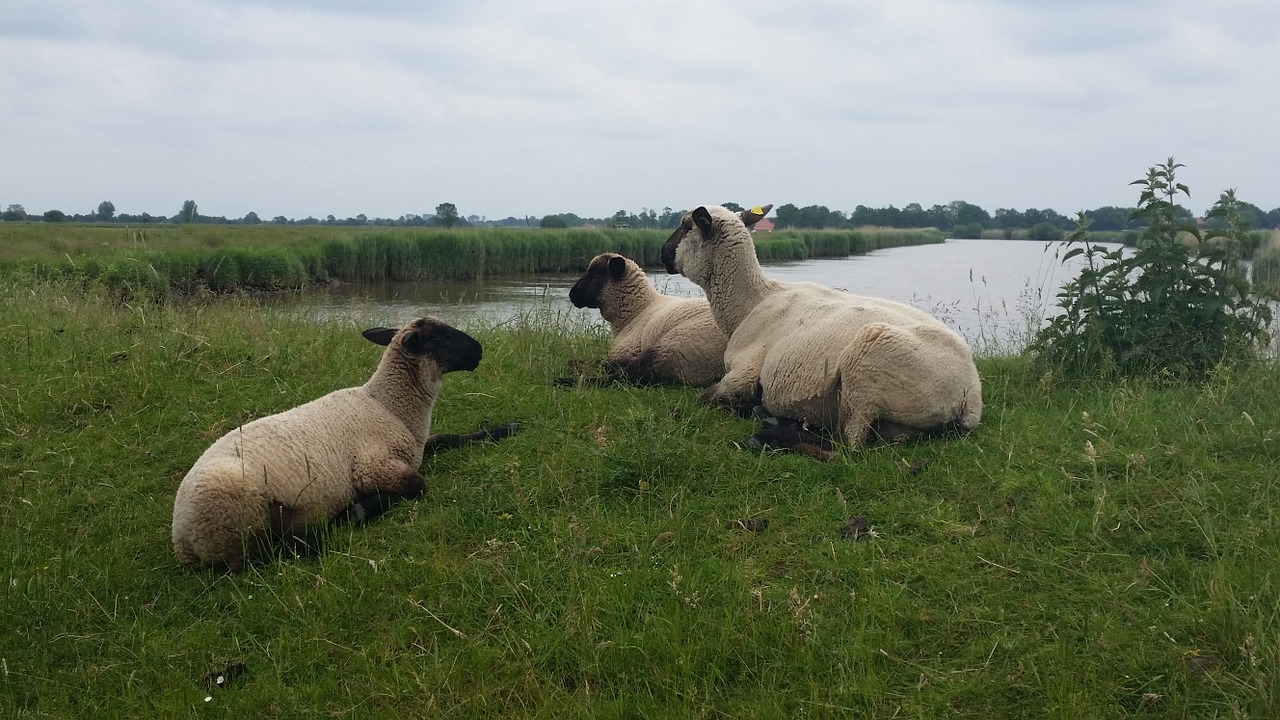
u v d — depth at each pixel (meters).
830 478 4.72
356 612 3.70
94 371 6.71
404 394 5.06
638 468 4.77
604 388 7.00
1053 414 5.60
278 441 4.36
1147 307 6.46
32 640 3.60
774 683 3.08
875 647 3.23
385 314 14.02
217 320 8.59
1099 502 3.93
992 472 4.64
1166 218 6.43
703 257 6.65
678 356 7.01
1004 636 3.26
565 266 35.00
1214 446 4.77
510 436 5.73
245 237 32.28
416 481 4.80
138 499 4.94
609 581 3.76
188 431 5.78
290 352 7.40
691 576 3.72
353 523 4.48
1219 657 3.01
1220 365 5.64
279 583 3.97
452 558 4.07
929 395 5.00
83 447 5.55
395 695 3.15
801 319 5.98
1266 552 3.56
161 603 3.91
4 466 5.25
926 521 4.13
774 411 5.86
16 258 18.89
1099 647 3.14
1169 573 3.56
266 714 3.16
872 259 41.78
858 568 3.75
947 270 29.94
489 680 3.22
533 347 8.18
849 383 5.11
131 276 15.89
